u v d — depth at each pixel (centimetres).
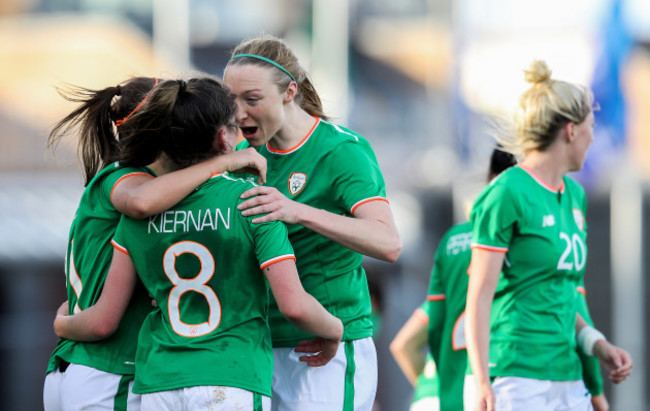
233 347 1102
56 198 4516
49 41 5131
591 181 4538
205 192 1116
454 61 4828
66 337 1196
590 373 1552
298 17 7219
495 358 1464
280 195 1136
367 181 1242
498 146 1549
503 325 1470
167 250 1112
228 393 1084
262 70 1206
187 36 5600
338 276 1298
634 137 4903
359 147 1275
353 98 6059
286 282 1098
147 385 1102
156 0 6228
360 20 6838
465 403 1526
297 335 1302
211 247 1103
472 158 4512
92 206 1200
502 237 1434
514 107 1504
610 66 4356
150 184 1107
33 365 4384
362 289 1345
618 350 1495
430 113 5766
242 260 1107
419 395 1697
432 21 6325
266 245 1104
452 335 1589
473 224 1463
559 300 1474
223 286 1105
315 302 1123
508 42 4909
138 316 1198
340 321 1176
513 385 1448
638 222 4916
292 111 1279
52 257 4266
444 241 1636
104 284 1155
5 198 4438
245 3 7219
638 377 4903
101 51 5159
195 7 7131
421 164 5466
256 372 1109
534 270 1455
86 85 4991
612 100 4378
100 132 1228
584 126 1471
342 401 1298
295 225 1271
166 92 1111
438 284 1639
